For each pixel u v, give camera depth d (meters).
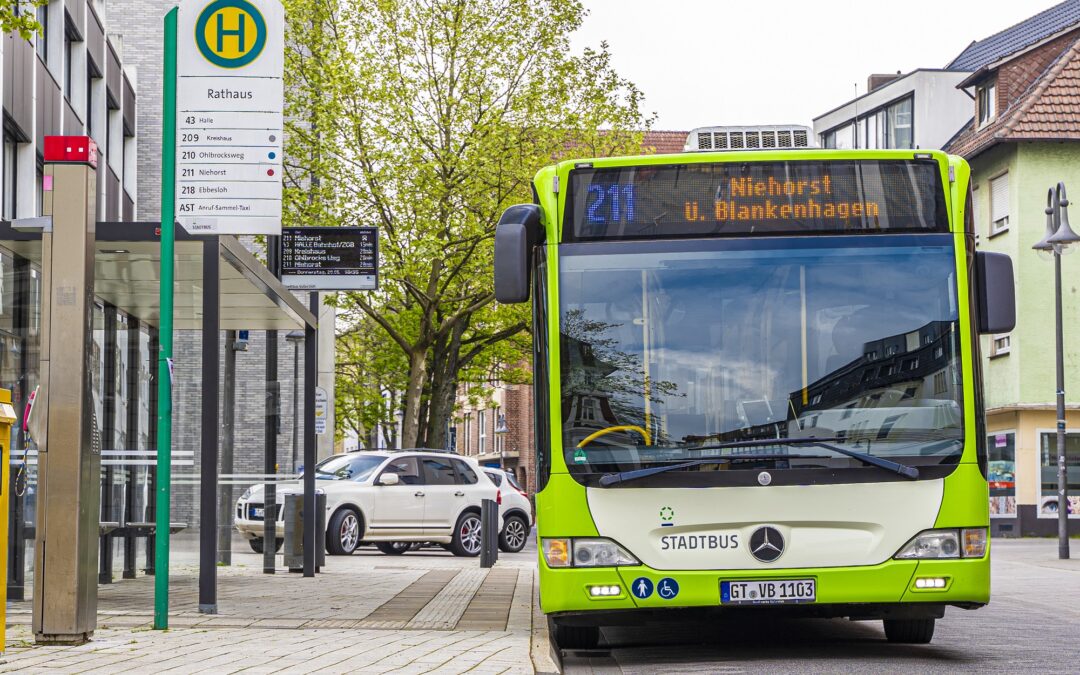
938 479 9.06
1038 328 39.56
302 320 16.98
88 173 9.54
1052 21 47.50
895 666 8.83
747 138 11.34
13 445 13.38
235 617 11.84
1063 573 21.36
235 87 11.44
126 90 35.53
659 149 66.94
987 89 43.53
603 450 9.11
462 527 25.75
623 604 8.97
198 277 13.89
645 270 9.41
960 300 9.36
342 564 21.53
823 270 9.38
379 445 66.88
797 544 8.99
